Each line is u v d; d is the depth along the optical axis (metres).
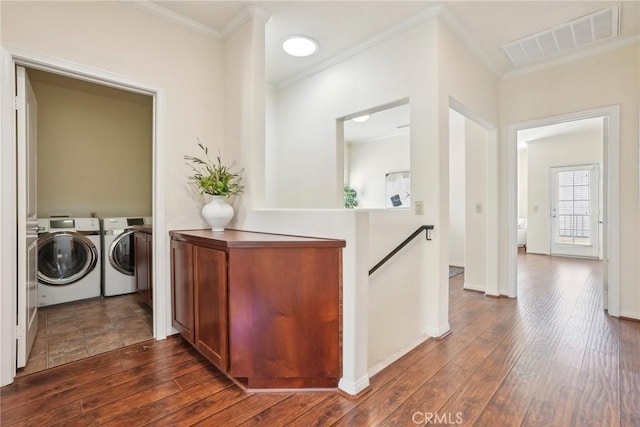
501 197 3.68
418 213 2.61
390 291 2.68
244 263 1.73
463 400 1.65
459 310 3.16
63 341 2.39
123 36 2.27
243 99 2.58
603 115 3.03
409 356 2.15
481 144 3.91
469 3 2.41
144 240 3.08
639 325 2.70
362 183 7.12
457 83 2.78
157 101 2.45
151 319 2.87
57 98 3.62
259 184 2.53
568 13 2.51
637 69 2.85
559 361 2.06
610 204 2.97
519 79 3.52
